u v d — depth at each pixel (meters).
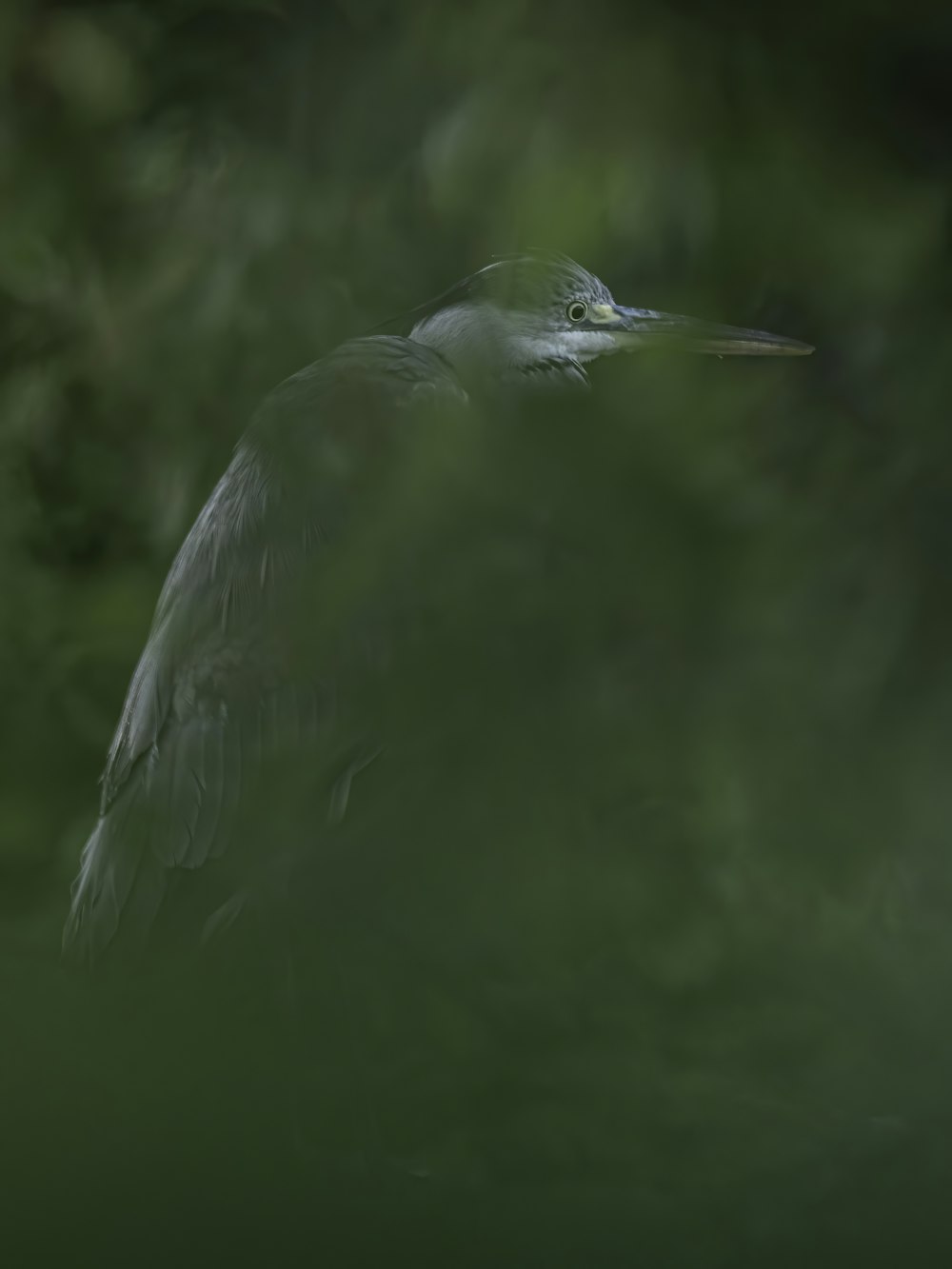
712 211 11.68
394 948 8.89
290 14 12.66
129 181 12.70
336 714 8.93
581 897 9.93
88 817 12.15
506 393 10.59
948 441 12.62
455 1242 6.07
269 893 8.61
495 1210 6.40
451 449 9.51
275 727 8.78
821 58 12.05
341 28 12.59
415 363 9.55
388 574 9.13
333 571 8.93
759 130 11.83
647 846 10.89
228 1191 5.66
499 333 10.57
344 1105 7.42
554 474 10.79
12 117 12.72
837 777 12.23
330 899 8.77
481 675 9.98
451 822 9.69
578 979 8.88
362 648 9.02
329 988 8.51
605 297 10.88
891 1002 8.89
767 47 11.96
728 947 9.73
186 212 12.64
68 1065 6.26
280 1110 6.68
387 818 9.27
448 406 9.55
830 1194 6.48
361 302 12.25
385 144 12.40
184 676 8.70
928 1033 8.45
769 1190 6.52
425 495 9.34
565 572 10.81
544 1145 7.05
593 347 10.81
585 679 11.17
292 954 8.54
